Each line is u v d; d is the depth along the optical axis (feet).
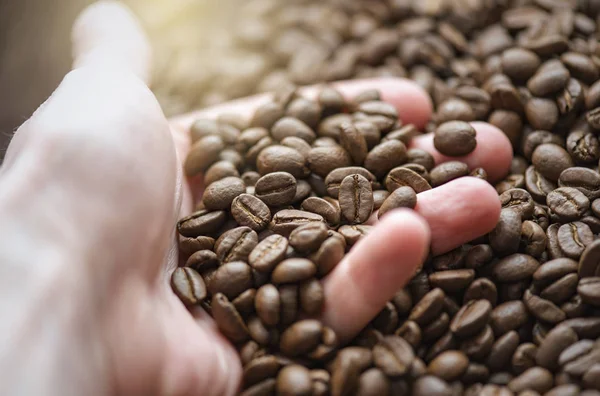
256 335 0.58
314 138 0.70
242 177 0.68
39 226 0.54
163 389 0.56
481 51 0.81
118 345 0.55
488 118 0.73
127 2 0.97
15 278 0.52
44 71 0.96
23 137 0.58
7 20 0.96
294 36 0.92
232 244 0.62
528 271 0.61
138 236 0.56
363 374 0.56
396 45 0.86
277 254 0.59
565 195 0.64
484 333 0.59
